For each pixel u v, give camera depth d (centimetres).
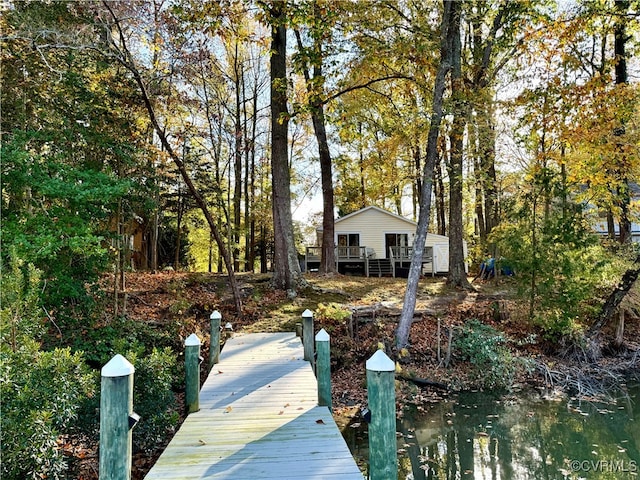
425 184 974
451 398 784
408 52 1040
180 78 916
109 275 1059
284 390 521
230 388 530
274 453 338
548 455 575
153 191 920
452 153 1408
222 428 398
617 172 1080
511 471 533
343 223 2233
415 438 623
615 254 1077
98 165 788
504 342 954
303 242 2811
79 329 687
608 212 1317
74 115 752
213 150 1292
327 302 1134
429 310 1084
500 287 1425
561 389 832
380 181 2283
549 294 1010
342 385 805
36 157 668
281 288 1207
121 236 774
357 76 1133
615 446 604
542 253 1014
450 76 1191
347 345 913
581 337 987
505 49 1327
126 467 220
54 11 734
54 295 641
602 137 996
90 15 770
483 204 1850
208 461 323
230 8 912
